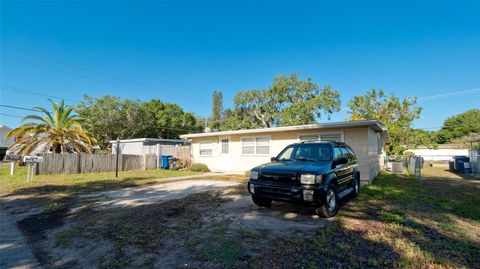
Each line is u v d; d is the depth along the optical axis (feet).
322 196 16.69
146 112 118.01
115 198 25.88
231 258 11.29
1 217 19.15
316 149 21.79
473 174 47.24
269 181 18.53
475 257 11.31
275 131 44.73
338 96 99.96
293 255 11.59
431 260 11.00
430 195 25.53
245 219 17.48
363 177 34.60
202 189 31.07
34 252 12.49
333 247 12.48
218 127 155.53
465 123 163.53
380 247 12.44
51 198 26.08
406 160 57.98
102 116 103.40
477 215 18.03
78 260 11.50
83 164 53.67
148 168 64.39
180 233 14.71
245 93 115.44
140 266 10.75
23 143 58.70
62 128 61.41
